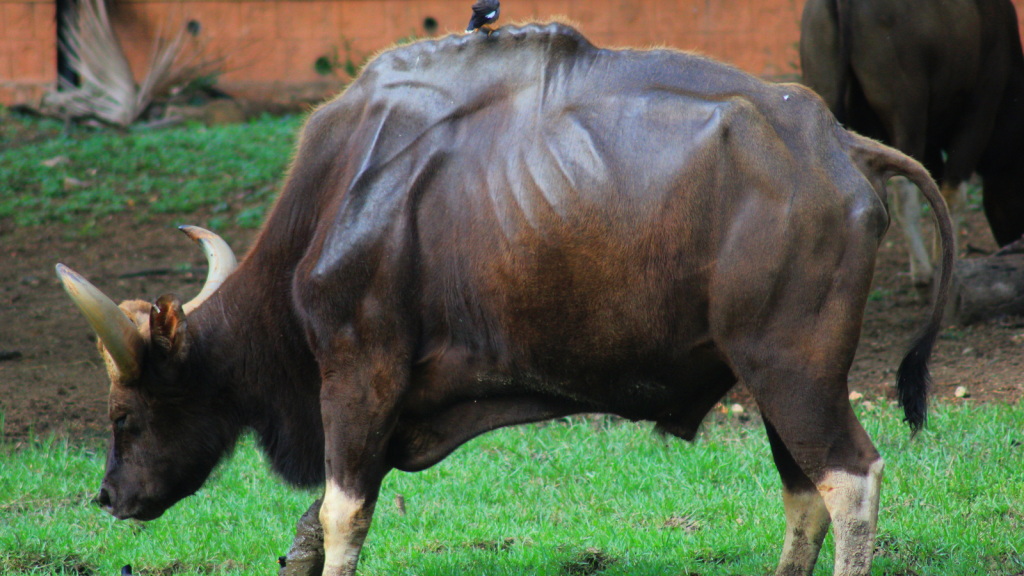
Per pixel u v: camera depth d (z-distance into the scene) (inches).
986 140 1268.5
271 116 2689.5
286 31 2832.2
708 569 655.1
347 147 601.3
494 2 596.4
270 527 776.9
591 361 559.8
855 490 521.0
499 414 603.8
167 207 2001.7
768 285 518.9
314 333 585.0
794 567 588.7
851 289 519.2
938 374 1027.9
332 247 575.8
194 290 1592.0
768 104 543.5
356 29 2822.3
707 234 527.2
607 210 536.7
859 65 1202.0
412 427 613.6
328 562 575.5
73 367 1261.1
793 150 529.3
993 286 1181.7
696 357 551.5
